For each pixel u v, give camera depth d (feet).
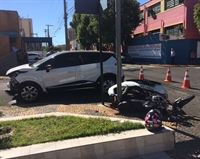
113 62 25.95
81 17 97.40
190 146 12.51
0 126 13.12
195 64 69.31
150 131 12.00
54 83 23.58
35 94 22.90
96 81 25.12
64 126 12.91
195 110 19.40
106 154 10.91
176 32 81.66
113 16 78.13
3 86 32.22
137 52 88.07
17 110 17.76
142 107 16.34
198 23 64.80
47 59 23.80
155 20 95.14
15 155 9.74
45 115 15.10
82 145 10.50
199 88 29.45
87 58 25.08
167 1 86.69
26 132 12.25
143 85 18.97
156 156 11.41
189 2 73.46
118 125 12.45
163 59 72.69
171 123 15.81
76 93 26.73
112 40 81.87
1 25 75.05
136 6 83.41
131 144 11.30
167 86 30.99
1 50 52.54
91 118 14.17
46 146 10.45
